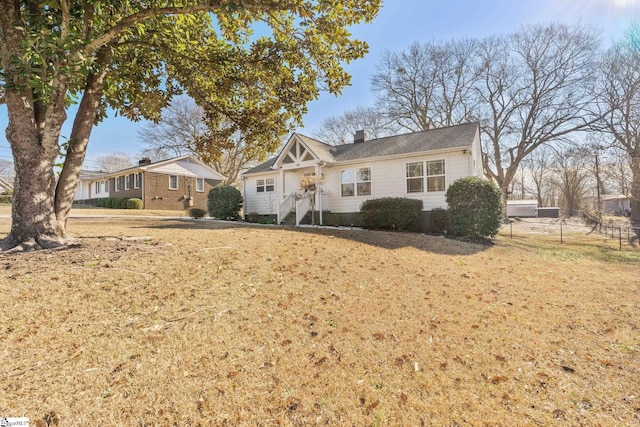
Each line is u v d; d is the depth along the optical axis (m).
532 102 22.22
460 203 10.86
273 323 3.32
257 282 4.35
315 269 5.25
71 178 5.39
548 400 2.40
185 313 3.29
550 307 4.52
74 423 1.86
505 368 2.84
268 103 6.98
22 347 2.45
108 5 4.40
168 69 6.93
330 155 15.69
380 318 3.72
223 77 6.65
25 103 4.68
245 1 4.14
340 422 2.10
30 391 2.04
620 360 3.02
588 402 2.38
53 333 2.67
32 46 3.65
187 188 26.02
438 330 3.54
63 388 2.10
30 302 3.08
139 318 3.08
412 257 7.18
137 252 4.95
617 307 4.56
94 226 9.12
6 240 4.82
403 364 2.82
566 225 19.38
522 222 21.94
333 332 3.28
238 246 6.11
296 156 15.27
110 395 2.10
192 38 6.14
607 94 20.45
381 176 14.12
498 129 23.75
